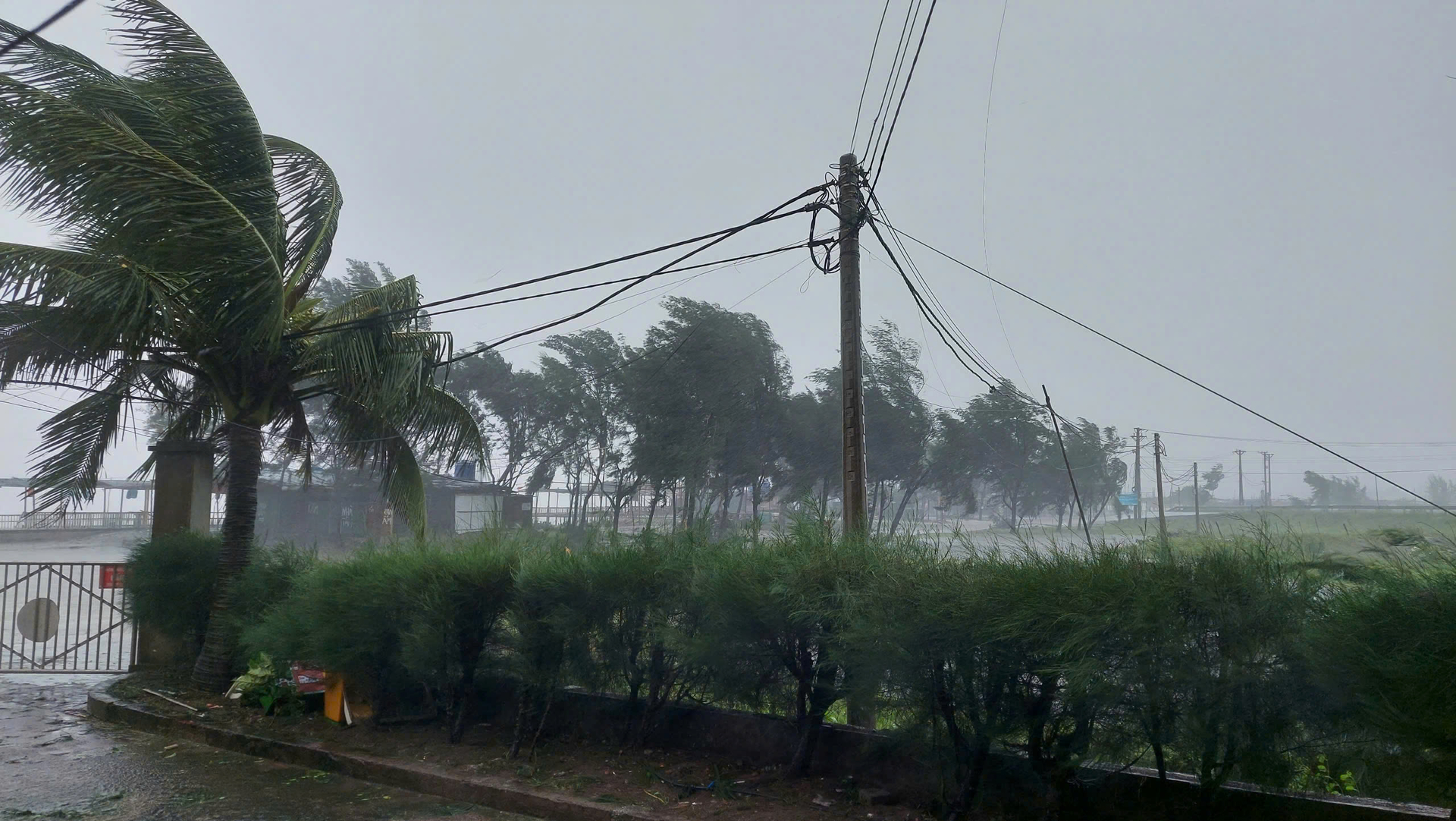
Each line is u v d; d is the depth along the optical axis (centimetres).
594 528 737
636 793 609
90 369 960
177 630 1036
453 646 730
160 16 916
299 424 1120
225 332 931
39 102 789
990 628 484
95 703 932
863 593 543
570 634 661
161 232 824
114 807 635
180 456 1105
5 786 686
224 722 838
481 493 2719
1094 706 472
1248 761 457
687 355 2406
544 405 2827
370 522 2512
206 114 919
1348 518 888
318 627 770
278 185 1098
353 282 2647
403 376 1030
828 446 2456
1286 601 445
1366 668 402
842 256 943
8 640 1496
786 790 602
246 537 1011
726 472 2431
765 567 592
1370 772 450
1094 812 509
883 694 554
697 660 608
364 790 677
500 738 754
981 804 539
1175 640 447
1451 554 416
